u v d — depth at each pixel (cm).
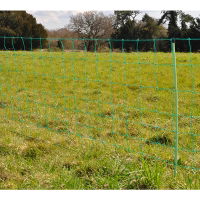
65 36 3906
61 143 663
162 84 1259
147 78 1354
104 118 852
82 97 1126
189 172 519
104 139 702
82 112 920
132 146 647
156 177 484
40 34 4556
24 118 871
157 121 820
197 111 891
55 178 508
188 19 3431
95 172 529
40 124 816
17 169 547
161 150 626
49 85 1334
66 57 1786
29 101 1066
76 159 582
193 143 657
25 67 1655
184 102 991
